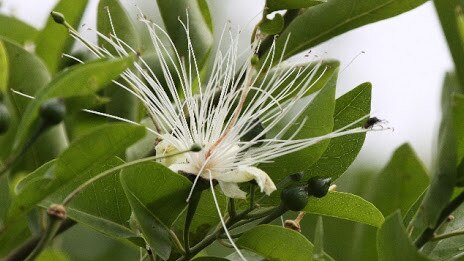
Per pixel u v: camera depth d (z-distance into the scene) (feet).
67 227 1.29
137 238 1.25
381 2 1.41
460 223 1.30
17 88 1.41
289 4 1.33
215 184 1.21
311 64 1.38
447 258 1.28
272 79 1.27
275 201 1.28
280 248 1.23
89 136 1.06
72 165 1.08
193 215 1.22
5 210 1.28
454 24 1.22
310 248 1.22
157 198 1.20
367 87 1.32
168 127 1.32
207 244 1.23
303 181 1.31
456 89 1.37
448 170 1.16
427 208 1.17
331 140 1.32
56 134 1.42
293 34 1.41
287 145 1.24
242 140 1.23
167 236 1.21
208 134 1.23
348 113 1.32
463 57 1.22
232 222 1.23
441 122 1.17
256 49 1.36
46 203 1.20
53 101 1.04
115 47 1.30
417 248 1.18
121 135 1.07
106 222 1.23
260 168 1.26
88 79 1.04
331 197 1.28
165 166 1.18
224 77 1.29
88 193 1.23
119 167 1.09
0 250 1.31
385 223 1.14
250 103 1.24
